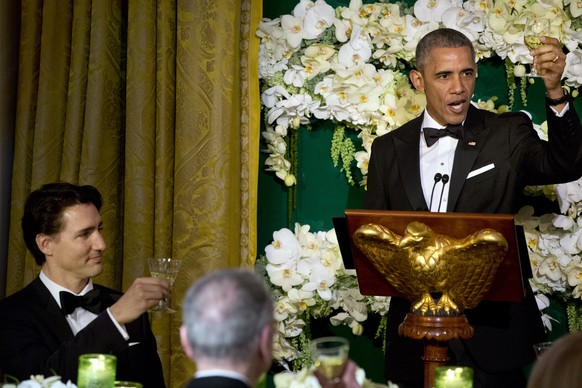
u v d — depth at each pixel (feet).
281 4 29.78
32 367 19.13
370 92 28.37
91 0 28.66
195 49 27.89
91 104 28.22
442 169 23.40
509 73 28.94
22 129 28.86
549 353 10.33
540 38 20.36
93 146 28.14
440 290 18.52
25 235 20.74
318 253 28.35
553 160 21.39
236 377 11.16
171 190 28.19
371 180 23.84
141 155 28.12
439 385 14.74
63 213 20.26
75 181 28.37
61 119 28.81
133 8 28.35
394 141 23.67
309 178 29.78
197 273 27.76
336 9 28.81
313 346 13.83
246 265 28.27
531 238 28.30
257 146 28.40
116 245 28.66
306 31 28.53
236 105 28.09
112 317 18.92
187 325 11.33
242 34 28.45
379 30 28.40
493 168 22.41
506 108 28.81
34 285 20.65
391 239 18.31
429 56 23.03
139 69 28.19
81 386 14.94
